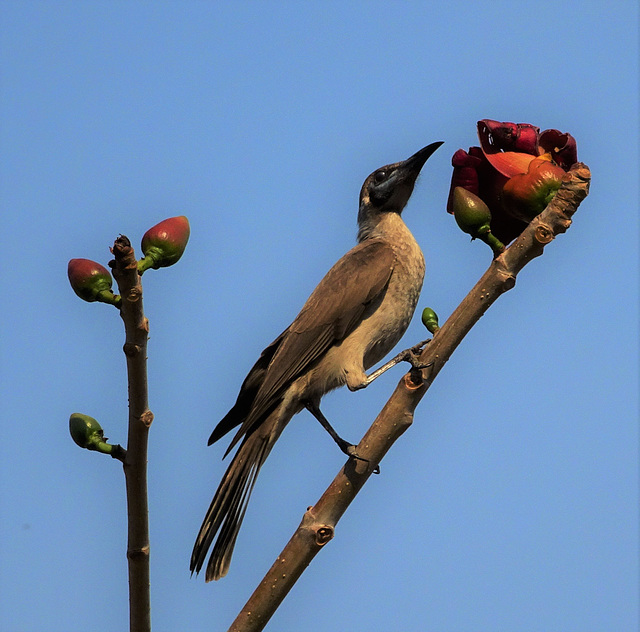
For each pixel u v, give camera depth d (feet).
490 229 20.70
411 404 20.04
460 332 19.61
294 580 19.97
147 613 18.52
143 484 17.76
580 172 18.15
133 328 16.39
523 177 19.25
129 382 16.93
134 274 15.96
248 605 20.01
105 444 17.74
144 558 18.12
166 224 17.35
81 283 16.19
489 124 19.95
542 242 18.40
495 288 19.06
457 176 20.16
